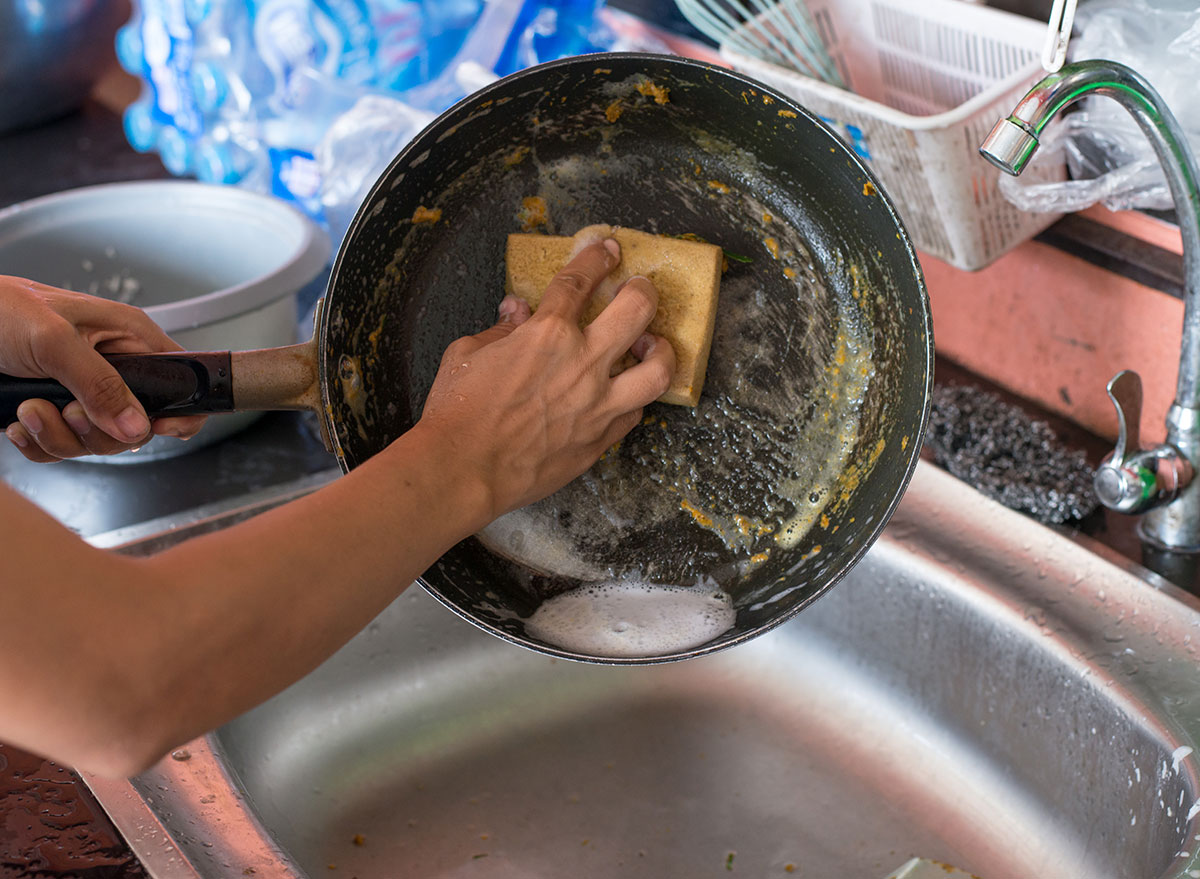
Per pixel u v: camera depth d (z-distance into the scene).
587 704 0.91
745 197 0.64
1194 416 0.72
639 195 0.65
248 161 1.34
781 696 0.89
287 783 0.80
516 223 0.65
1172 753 0.63
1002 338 0.95
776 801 0.81
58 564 0.34
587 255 0.58
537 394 0.49
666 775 0.84
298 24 1.24
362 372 0.60
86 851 0.57
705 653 0.56
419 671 0.89
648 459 0.65
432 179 0.60
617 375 0.56
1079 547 0.77
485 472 0.47
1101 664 0.70
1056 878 0.71
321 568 0.40
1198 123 0.73
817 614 0.89
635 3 1.18
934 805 0.78
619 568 0.65
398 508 0.43
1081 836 0.71
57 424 0.58
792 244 0.63
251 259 1.10
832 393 0.63
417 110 1.08
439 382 0.51
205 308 0.89
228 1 1.29
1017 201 0.79
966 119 0.75
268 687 0.39
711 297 0.61
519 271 0.63
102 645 0.34
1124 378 0.71
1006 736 0.76
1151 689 0.67
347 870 0.77
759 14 1.00
